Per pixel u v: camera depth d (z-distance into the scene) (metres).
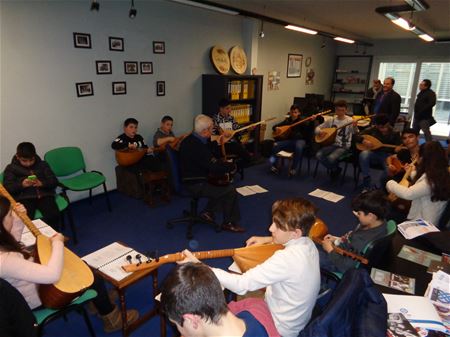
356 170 4.96
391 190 2.49
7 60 2.97
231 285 1.24
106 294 1.91
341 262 1.79
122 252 1.94
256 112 5.58
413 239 1.95
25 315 1.28
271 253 1.55
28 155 2.75
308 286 1.23
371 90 7.11
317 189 4.51
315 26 6.56
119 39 3.81
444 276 1.47
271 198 4.17
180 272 0.86
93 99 3.71
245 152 4.67
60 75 3.37
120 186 4.14
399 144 4.40
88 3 3.44
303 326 1.28
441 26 6.21
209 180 3.02
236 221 3.26
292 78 7.28
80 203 3.84
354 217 3.67
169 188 3.92
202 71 5.01
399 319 1.27
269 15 5.46
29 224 1.80
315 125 5.43
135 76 4.09
